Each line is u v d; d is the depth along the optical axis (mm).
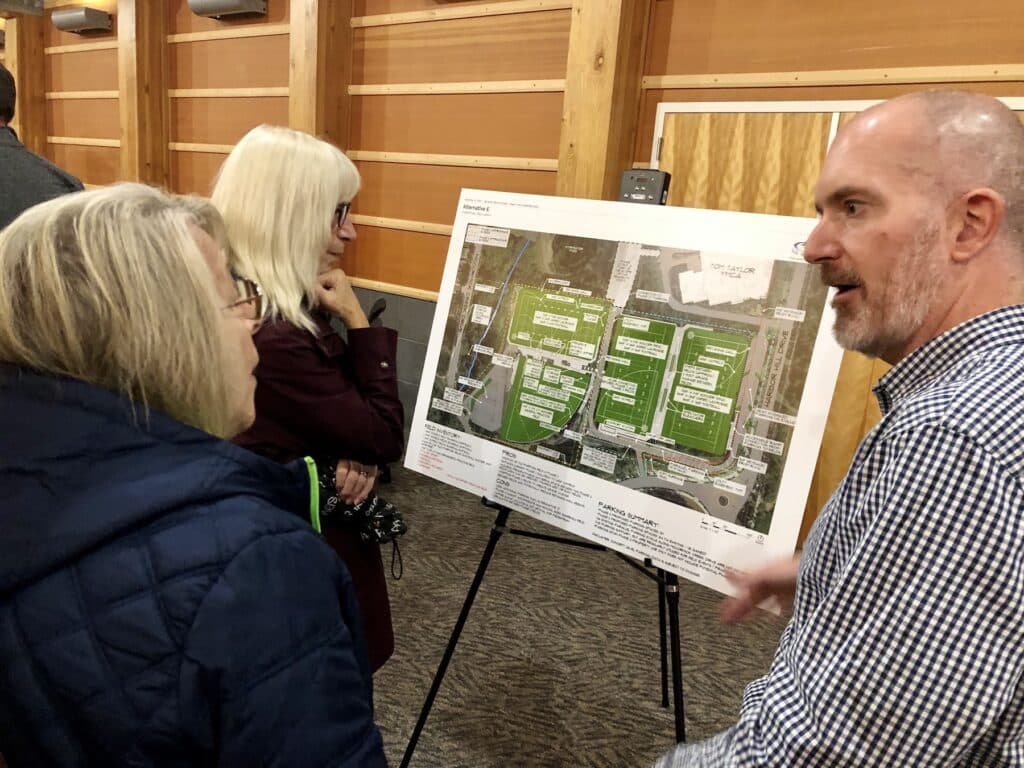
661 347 1485
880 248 777
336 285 1400
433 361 1850
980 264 751
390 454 1364
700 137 3021
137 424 604
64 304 588
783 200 2861
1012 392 637
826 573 737
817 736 642
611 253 1596
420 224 4027
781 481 1311
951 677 607
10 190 1962
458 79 3791
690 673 2305
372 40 4105
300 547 626
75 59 5844
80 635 552
